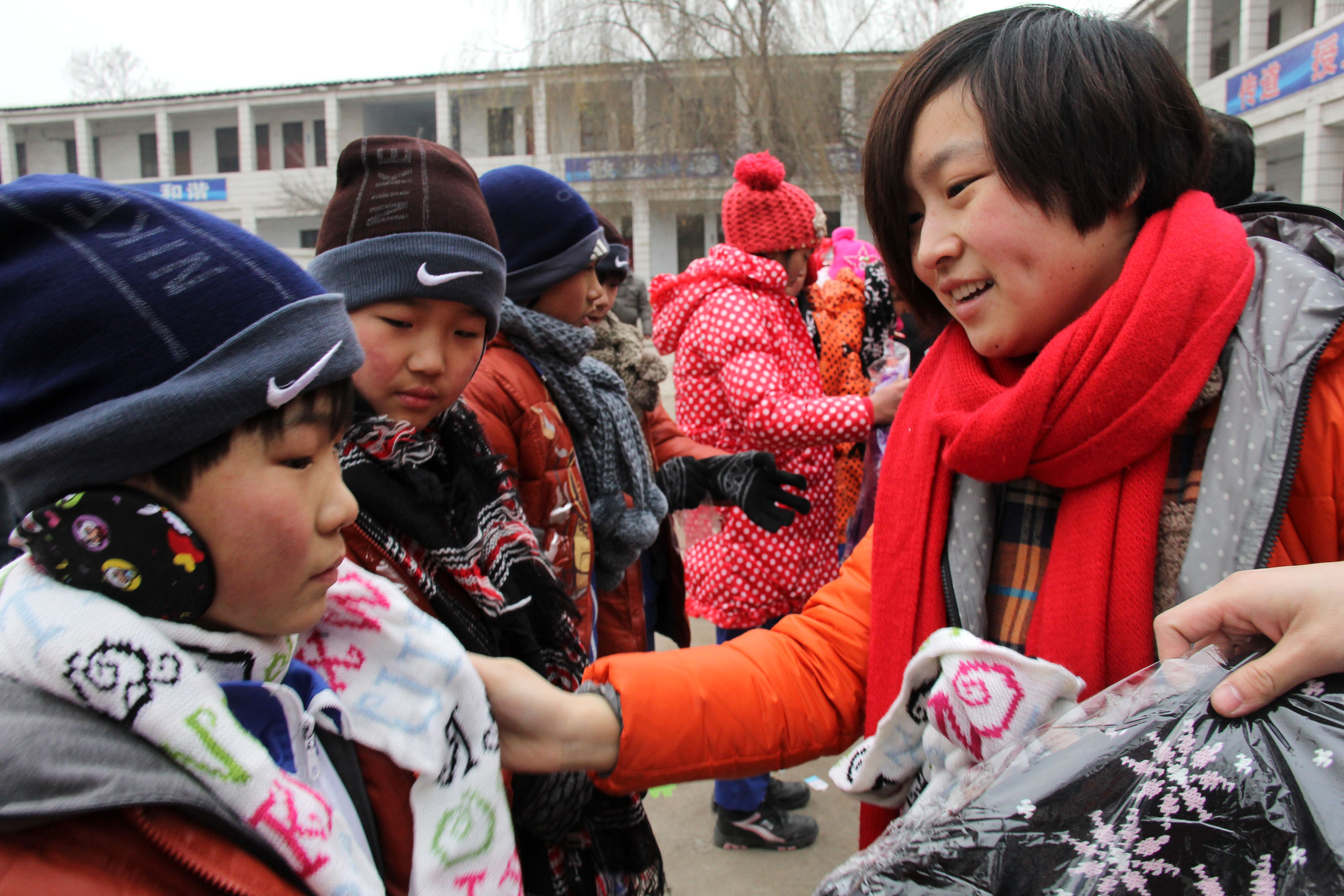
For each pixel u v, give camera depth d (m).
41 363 0.60
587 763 0.99
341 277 1.11
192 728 0.60
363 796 0.79
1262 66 14.82
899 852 0.70
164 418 0.59
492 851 0.85
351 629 0.83
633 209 23.62
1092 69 0.82
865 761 0.93
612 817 1.29
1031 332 0.91
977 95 0.84
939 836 0.67
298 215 28.09
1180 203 0.88
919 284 1.08
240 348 0.62
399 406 1.14
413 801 0.81
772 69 15.30
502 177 1.73
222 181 27.75
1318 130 13.48
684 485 2.03
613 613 1.93
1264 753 0.59
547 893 1.20
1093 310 0.84
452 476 1.21
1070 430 0.85
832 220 22.50
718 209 18.48
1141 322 0.81
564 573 1.58
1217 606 0.70
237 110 27.88
